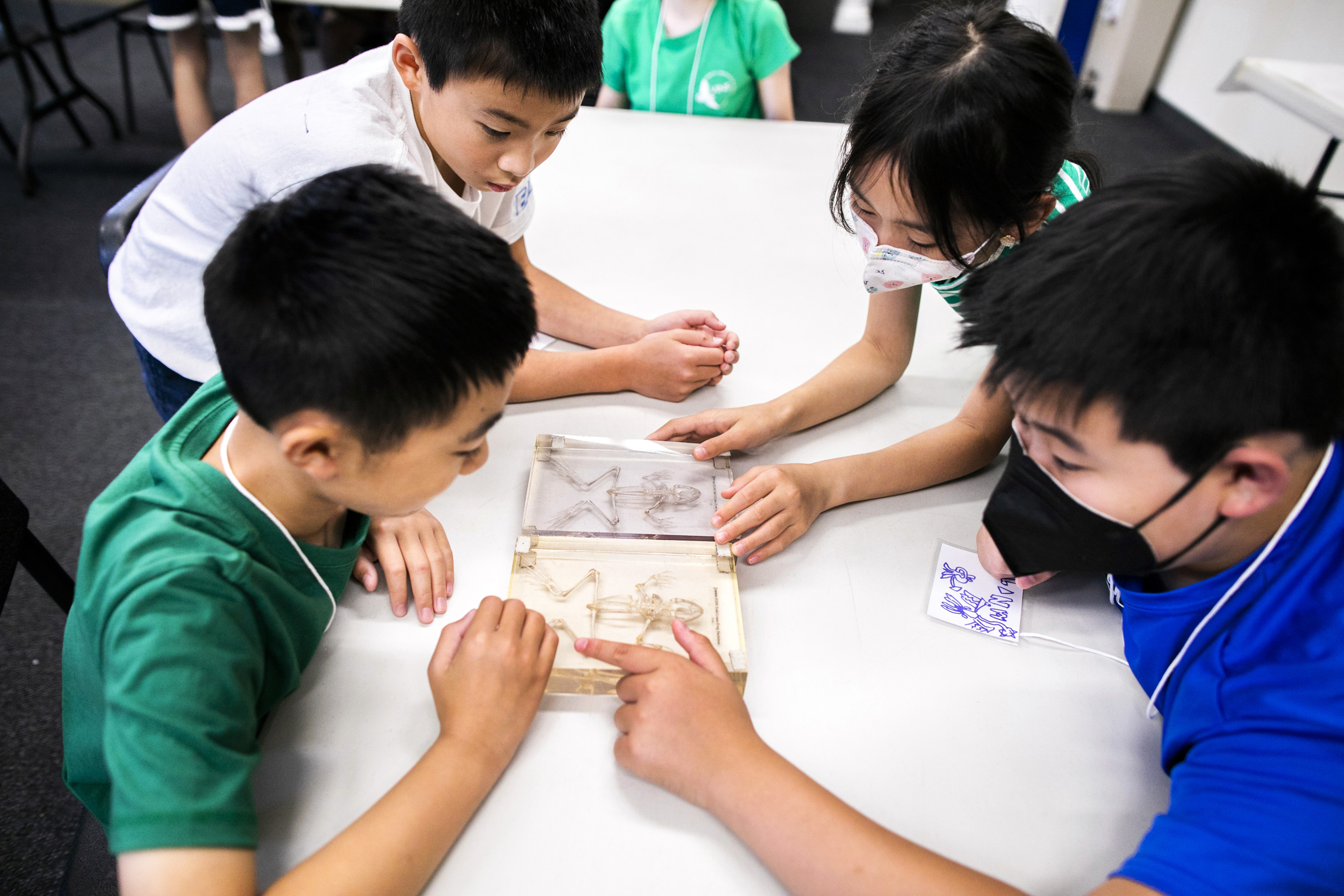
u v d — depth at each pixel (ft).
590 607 2.52
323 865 1.80
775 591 2.68
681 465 3.11
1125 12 13.05
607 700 2.33
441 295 1.84
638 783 2.13
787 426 3.28
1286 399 1.73
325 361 1.80
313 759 2.12
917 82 2.63
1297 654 1.96
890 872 1.86
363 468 2.00
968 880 1.87
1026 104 2.57
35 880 4.03
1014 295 1.98
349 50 10.19
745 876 1.96
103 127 10.71
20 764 4.49
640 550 2.72
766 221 4.82
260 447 2.09
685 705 2.15
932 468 3.14
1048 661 2.54
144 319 3.51
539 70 2.85
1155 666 2.35
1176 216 1.77
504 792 2.08
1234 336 1.70
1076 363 1.81
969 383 3.77
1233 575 2.10
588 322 3.83
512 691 2.16
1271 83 7.22
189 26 8.57
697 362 3.41
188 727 1.77
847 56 14.92
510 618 2.30
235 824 1.77
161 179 3.64
